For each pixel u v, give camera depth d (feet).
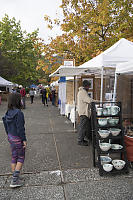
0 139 19.53
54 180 10.75
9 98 10.32
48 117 33.94
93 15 33.17
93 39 34.55
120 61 14.35
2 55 85.05
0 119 31.78
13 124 10.03
